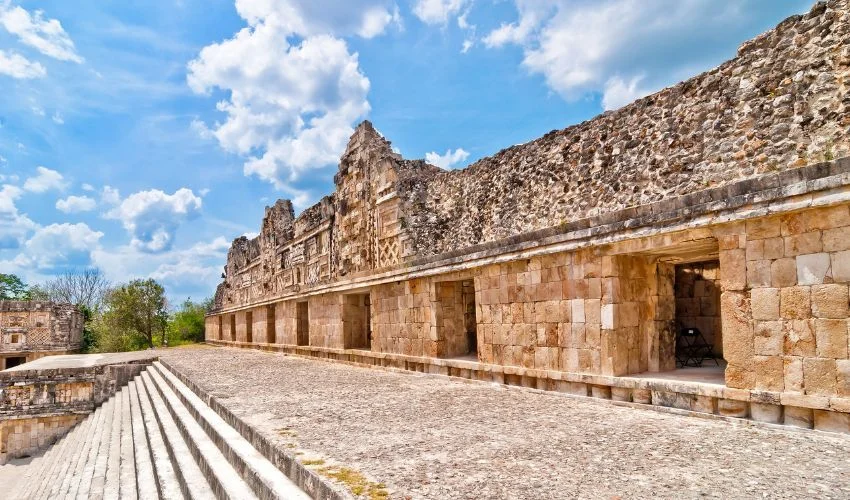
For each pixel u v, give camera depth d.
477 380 12.33
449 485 4.89
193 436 8.27
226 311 42.06
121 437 12.55
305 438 6.80
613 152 10.53
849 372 6.29
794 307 6.83
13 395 24.16
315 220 29.09
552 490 4.71
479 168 14.24
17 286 69.19
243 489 5.75
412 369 15.34
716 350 12.93
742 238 7.40
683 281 13.66
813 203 6.50
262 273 40.53
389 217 19.02
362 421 7.97
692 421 7.52
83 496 8.94
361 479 5.05
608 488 4.74
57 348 45.84
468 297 14.94
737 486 4.72
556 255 10.40
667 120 9.63
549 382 10.49
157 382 17.62
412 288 15.49
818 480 4.84
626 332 9.54
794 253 6.86
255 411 8.87
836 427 6.43
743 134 8.46
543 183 12.03
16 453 23.86
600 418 7.87
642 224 8.62
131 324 51.50
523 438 6.71
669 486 4.76
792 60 7.96
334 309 20.98
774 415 7.03
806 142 7.66
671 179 9.41
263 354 27.31
